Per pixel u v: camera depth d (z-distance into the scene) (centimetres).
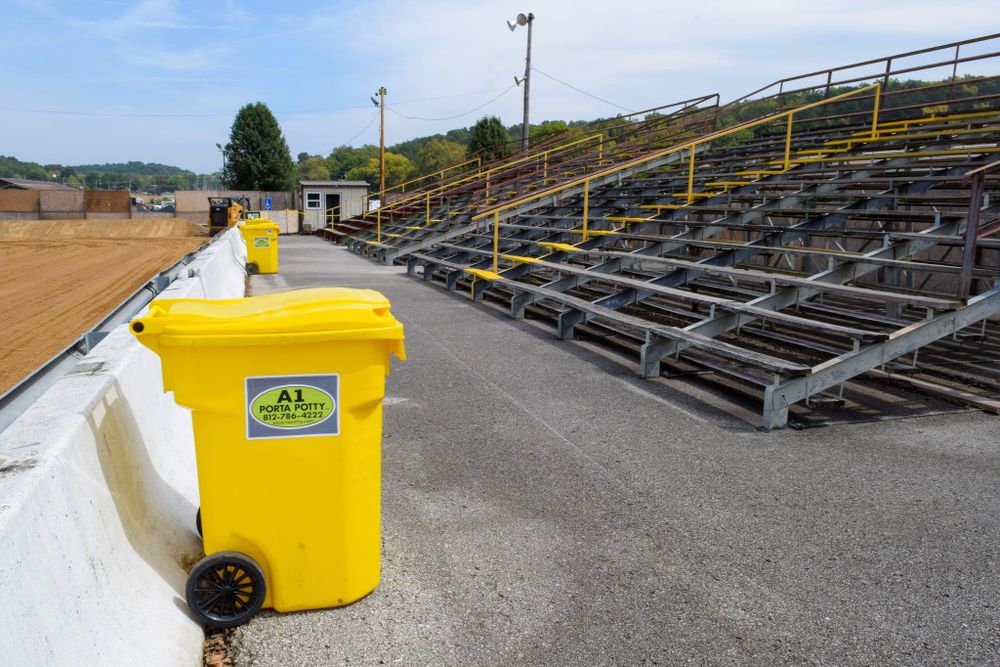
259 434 289
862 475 484
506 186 2414
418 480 472
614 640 299
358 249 2627
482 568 356
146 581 273
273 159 6944
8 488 195
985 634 306
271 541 300
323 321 282
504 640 297
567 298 960
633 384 725
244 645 288
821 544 386
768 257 1398
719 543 387
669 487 462
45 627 186
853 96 1416
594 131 2439
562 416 615
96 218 4984
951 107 1861
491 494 450
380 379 300
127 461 304
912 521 414
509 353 866
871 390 699
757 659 288
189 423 468
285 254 2523
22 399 293
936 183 1100
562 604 325
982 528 405
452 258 1652
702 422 601
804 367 576
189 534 342
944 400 661
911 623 313
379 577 340
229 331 275
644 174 1995
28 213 4866
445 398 668
